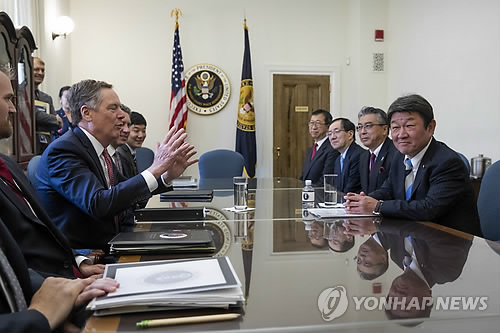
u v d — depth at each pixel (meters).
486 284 1.03
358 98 6.38
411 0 5.81
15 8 4.35
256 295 0.96
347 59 6.55
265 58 6.38
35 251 1.37
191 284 0.91
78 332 0.86
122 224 2.12
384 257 1.27
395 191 2.23
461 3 4.86
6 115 1.44
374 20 6.34
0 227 1.09
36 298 0.92
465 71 4.81
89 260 1.60
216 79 6.26
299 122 6.51
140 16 6.12
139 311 0.86
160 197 2.68
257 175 6.45
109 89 2.01
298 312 0.87
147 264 1.06
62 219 1.85
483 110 4.55
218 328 0.80
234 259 1.27
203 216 2.01
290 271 1.14
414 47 5.78
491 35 4.40
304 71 6.46
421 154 2.06
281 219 1.93
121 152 3.25
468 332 0.79
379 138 3.09
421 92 5.67
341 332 0.79
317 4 6.46
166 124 6.21
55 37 5.38
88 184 1.74
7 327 0.81
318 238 1.53
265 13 6.36
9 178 1.46
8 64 2.77
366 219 1.88
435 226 1.73
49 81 5.15
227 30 6.29
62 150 1.82
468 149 4.81
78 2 6.01
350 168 3.49
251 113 6.14
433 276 1.09
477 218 2.00
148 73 6.16
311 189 2.52
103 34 6.07
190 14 6.21
